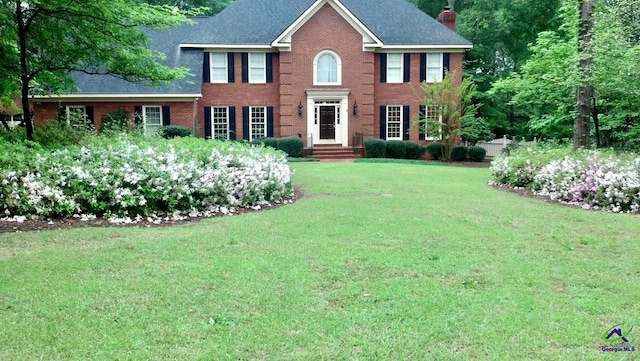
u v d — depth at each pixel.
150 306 3.79
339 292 4.11
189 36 24.67
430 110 24.05
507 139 28.31
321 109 24.56
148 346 3.16
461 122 23.84
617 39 11.73
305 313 3.69
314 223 6.90
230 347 3.17
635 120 15.84
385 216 7.48
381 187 11.32
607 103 14.73
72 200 7.14
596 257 5.26
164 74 12.04
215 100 23.98
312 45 23.95
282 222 6.98
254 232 6.31
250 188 8.59
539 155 11.86
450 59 24.80
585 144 12.30
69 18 9.80
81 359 2.99
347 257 5.12
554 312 3.73
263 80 24.31
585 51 12.08
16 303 3.80
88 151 8.01
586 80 11.81
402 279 4.45
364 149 24.03
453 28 27.28
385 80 24.77
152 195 7.45
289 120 24.09
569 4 14.81
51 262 4.84
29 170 7.33
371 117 24.50
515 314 3.69
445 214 7.72
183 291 4.09
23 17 9.77
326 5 23.84
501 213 7.89
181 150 8.88
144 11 10.17
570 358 3.04
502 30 30.05
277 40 23.53
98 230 6.40
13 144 8.18
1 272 4.51
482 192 10.67
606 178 8.64
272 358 3.04
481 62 32.31
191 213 7.65
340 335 3.35
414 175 14.53
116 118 21.27
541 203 9.18
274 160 10.29
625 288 4.26
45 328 3.38
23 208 6.97
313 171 15.38
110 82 22.11
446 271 4.70
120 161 7.74
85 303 3.81
